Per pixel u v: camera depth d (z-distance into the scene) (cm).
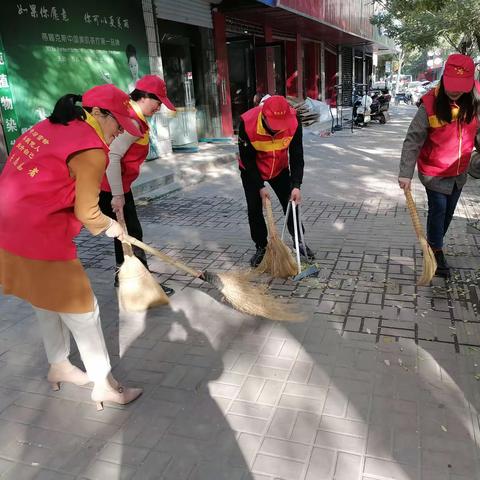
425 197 690
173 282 441
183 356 325
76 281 250
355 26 2114
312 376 295
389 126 1730
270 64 1675
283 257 424
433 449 235
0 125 699
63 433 261
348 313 368
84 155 227
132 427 262
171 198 763
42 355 337
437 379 286
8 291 254
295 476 223
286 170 454
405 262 455
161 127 1043
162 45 1149
